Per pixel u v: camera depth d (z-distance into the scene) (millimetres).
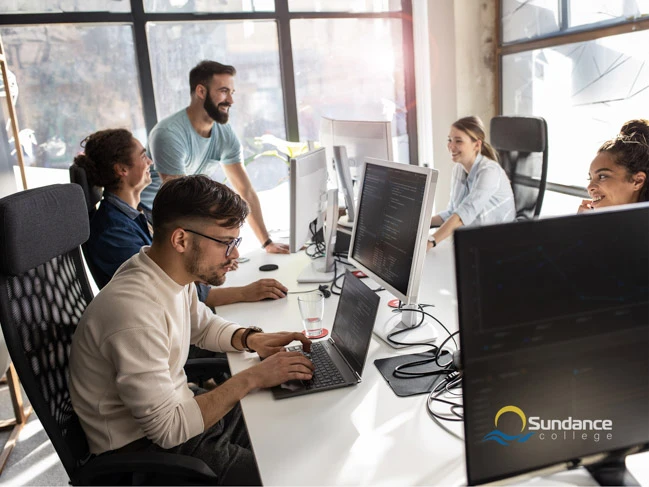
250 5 3830
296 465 1086
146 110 3729
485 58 4117
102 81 3637
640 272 847
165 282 1401
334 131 2867
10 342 1240
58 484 2215
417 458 1082
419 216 1449
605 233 821
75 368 1358
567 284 818
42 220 1339
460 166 3035
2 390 3068
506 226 778
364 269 1799
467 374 801
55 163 3650
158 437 1276
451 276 2143
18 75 3484
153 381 1288
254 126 4039
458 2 3973
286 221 4227
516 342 810
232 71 2902
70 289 1539
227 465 1362
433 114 4195
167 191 1361
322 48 4074
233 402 1347
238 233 1420
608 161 1521
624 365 864
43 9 3443
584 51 3279
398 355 1524
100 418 1361
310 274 2268
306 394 1360
